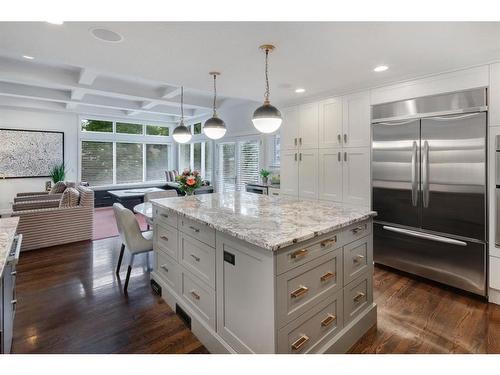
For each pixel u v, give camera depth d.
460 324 2.25
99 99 6.04
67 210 4.28
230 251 1.79
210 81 3.37
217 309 1.93
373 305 2.26
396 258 3.24
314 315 1.74
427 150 2.91
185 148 8.82
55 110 7.00
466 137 2.65
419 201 3.00
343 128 3.69
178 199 3.04
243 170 6.30
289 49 2.39
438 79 2.82
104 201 7.79
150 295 2.74
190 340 2.08
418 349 1.96
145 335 2.13
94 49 2.42
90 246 4.21
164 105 6.81
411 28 2.01
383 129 3.28
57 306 2.52
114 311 2.45
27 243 3.95
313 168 4.09
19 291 2.79
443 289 2.85
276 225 1.83
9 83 5.09
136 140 8.52
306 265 1.67
